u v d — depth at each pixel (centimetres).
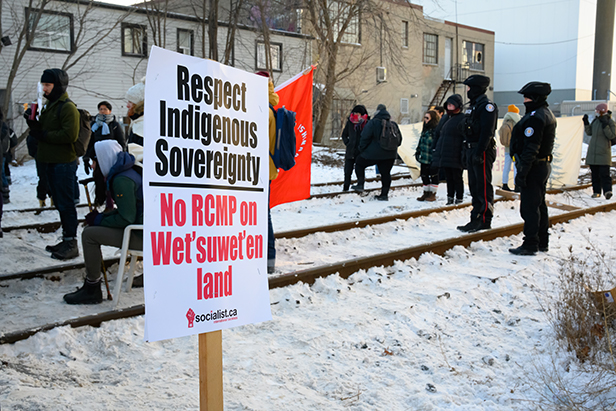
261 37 2653
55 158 600
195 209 232
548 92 652
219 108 242
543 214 677
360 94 3153
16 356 350
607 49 4038
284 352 372
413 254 611
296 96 656
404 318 441
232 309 245
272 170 529
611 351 334
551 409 299
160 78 220
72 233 624
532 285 536
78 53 2248
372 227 793
